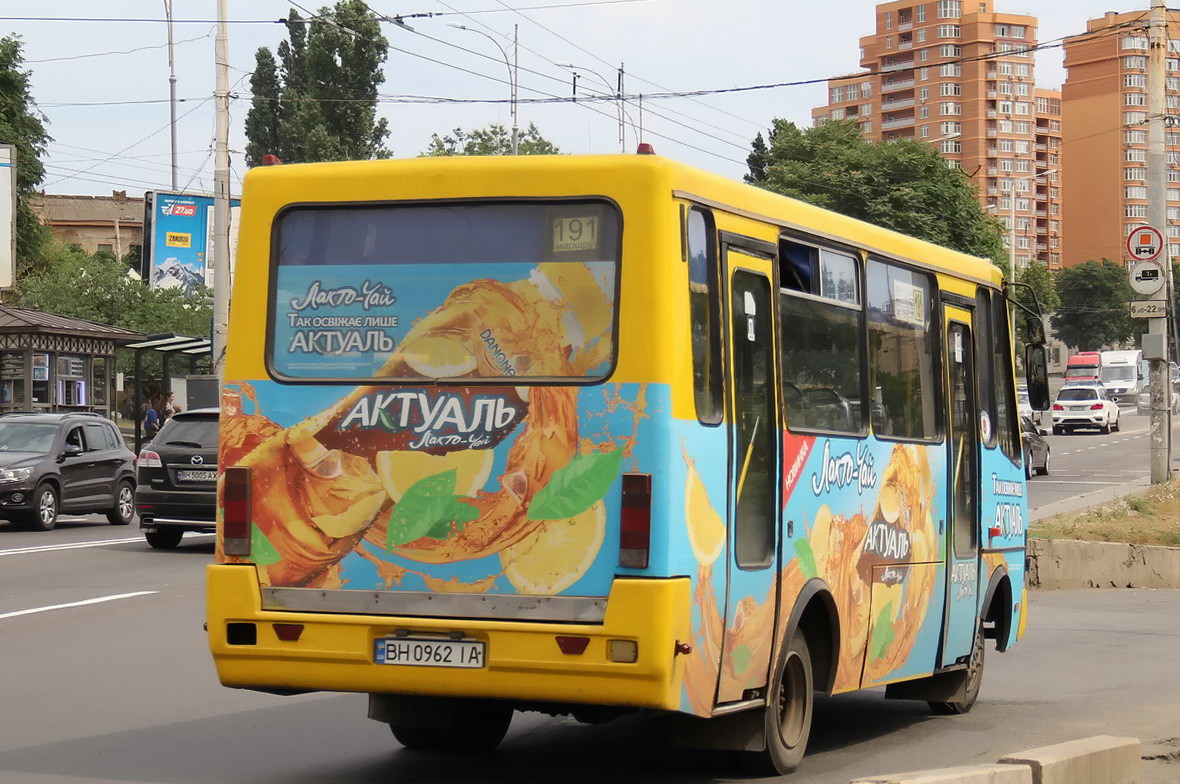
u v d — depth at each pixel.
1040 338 11.28
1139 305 27.62
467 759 8.44
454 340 7.02
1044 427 64.25
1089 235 185.50
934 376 10.04
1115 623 16.30
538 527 6.78
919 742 9.41
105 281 58.53
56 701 10.20
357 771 8.05
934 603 9.88
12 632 13.45
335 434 7.11
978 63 181.75
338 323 7.20
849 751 9.02
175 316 59.06
